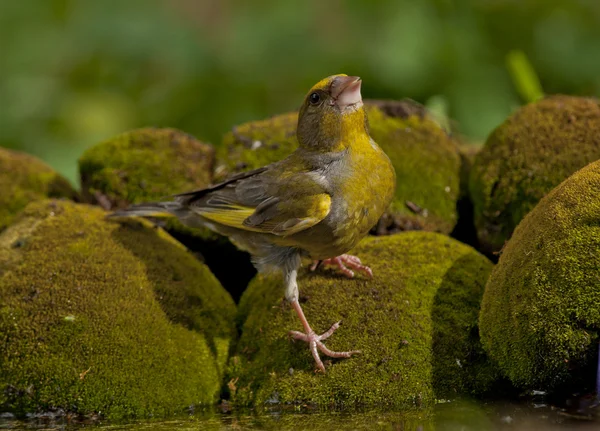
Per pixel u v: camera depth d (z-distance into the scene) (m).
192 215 10.36
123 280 9.71
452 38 15.91
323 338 8.99
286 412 8.57
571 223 8.16
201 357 9.38
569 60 16.03
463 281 9.46
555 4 16.30
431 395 8.59
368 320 9.07
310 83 16.70
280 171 9.75
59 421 8.71
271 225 9.45
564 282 7.95
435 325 9.01
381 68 15.92
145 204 10.61
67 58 18.14
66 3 18.58
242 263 11.58
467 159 11.56
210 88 17.20
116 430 8.19
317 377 8.82
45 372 8.93
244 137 11.71
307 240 9.38
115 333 9.16
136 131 12.07
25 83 18.03
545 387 8.25
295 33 17.05
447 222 11.00
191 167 11.62
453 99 15.50
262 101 17.00
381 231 10.92
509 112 15.40
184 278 10.14
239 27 17.47
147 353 9.12
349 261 9.80
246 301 10.32
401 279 9.48
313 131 9.52
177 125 17.09
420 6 16.30
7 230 10.62
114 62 17.94
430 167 11.19
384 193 9.34
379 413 8.27
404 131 11.41
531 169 10.18
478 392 8.63
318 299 9.46
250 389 9.09
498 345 8.46
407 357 8.76
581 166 9.92
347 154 9.35
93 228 10.45
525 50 16.22
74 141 17.30
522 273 8.34
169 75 17.59
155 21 17.88
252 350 9.47
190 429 8.07
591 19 16.31
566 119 10.34
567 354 7.89
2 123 17.59
